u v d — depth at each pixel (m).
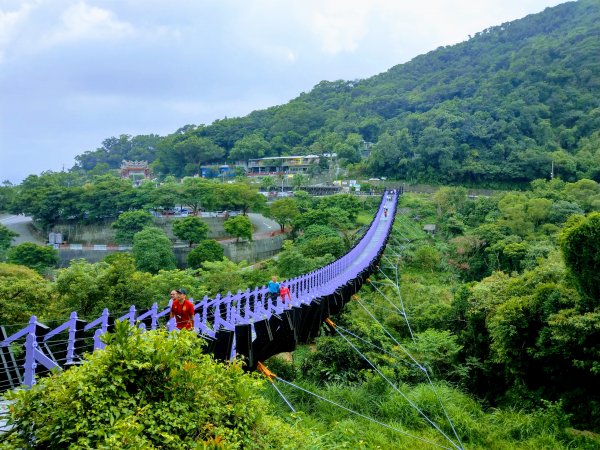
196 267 54.28
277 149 134.00
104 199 75.88
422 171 100.25
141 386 7.62
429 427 19.06
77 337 11.27
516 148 95.56
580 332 19.72
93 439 6.69
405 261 54.19
